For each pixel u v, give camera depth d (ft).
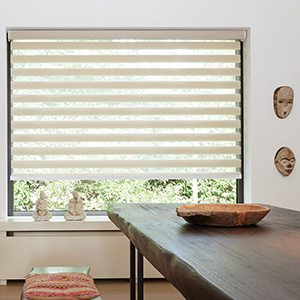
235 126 14.80
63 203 15.06
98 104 14.82
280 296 2.37
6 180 14.26
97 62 14.58
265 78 14.46
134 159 14.75
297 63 14.58
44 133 14.66
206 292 2.71
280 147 14.51
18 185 14.97
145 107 14.62
